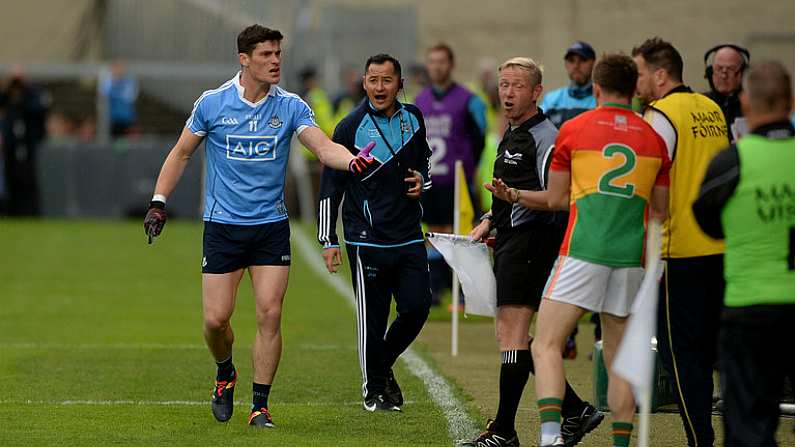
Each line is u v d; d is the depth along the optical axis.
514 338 25.52
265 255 27.39
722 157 20.70
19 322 45.16
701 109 25.34
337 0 101.62
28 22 96.50
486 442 25.47
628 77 23.12
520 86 25.64
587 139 22.97
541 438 22.75
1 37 96.19
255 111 27.00
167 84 95.06
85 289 54.84
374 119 29.25
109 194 85.44
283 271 27.52
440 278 49.25
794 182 20.28
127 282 57.34
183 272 61.09
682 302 25.05
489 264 27.02
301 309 49.91
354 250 29.56
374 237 29.36
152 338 41.56
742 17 93.62
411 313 29.36
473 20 102.06
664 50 25.81
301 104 27.41
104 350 38.84
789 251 20.27
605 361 23.67
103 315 47.16
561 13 98.06
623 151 22.86
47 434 26.33
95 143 85.25
